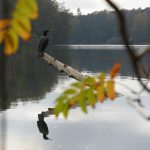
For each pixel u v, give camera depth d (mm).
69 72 17547
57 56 89312
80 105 1621
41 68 65875
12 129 23094
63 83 46031
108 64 75500
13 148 19547
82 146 20438
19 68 62250
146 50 1180
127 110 28469
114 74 1556
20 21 1163
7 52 1188
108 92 1577
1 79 1415
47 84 45156
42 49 19922
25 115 27109
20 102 31828
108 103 30266
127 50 1178
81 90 1607
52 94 37062
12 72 55562
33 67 66312
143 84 1271
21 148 19766
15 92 37062
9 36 1176
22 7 1152
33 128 23828
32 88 41000
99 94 1594
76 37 165750
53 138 21797
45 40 19734
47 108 29703
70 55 99938
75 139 21594
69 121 25484
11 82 44438
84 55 107562
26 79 48969
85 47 178750
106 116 26812
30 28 1180
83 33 164625
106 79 1578
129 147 20281
